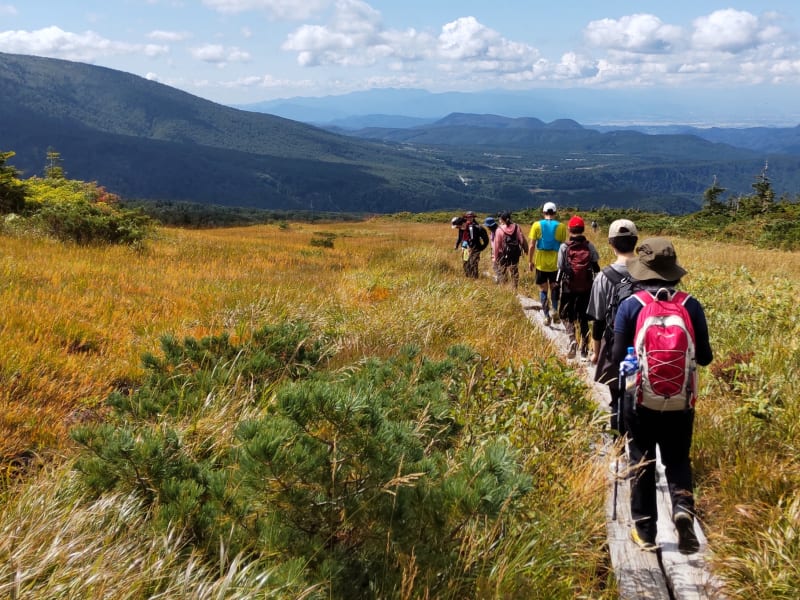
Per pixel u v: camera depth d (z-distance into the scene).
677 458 3.62
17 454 4.00
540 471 4.05
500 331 8.48
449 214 84.31
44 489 3.08
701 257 21.31
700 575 3.33
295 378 5.28
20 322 6.55
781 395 5.08
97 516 2.80
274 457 2.64
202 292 9.93
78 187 29.70
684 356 3.39
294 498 2.74
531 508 3.47
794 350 6.23
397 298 10.20
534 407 4.66
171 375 5.06
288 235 39.31
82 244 15.65
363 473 2.97
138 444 3.12
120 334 7.04
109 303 8.27
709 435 4.89
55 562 2.44
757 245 37.16
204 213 69.19
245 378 5.14
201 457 3.95
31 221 16.45
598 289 4.44
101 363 5.89
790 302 8.35
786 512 3.48
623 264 4.43
